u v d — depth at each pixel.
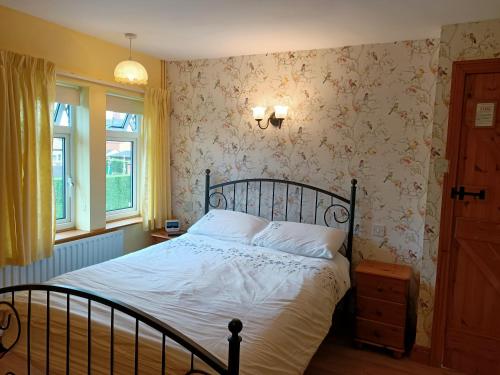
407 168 3.15
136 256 2.91
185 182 4.14
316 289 2.45
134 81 2.91
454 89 2.59
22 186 2.65
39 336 1.90
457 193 2.65
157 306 2.00
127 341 1.68
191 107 4.03
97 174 3.41
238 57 3.75
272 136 3.66
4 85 2.47
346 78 3.31
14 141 2.56
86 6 2.52
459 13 2.42
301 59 3.47
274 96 3.62
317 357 2.88
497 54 2.50
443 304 2.75
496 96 2.50
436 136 2.68
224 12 2.55
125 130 3.89
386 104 3.18
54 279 2.33
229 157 3.89
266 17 2.63
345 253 3.38
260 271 2.66
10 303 1.92
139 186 4.01
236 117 3.82
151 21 2.78
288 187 3.62
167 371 1.58
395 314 2.88
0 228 2.53
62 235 3.19
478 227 2.61
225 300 2.13
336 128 3.38
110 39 3.27
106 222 3.72
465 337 2.71
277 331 1.87
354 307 3.40
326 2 2.33
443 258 2.72
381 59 3.17
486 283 2.63
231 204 3.91
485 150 2.56
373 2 2.30
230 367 1.33
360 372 2.70
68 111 3.29
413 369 2.77
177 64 4.04
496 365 2.64
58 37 2.93
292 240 3.14
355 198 3.34
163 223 4.11
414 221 3.15
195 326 1.80
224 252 3.08
